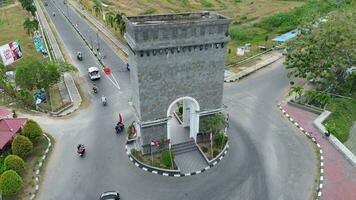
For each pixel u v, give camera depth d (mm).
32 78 50750
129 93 56062
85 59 71375
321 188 34562
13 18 106625
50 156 40125
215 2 117375
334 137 42688
